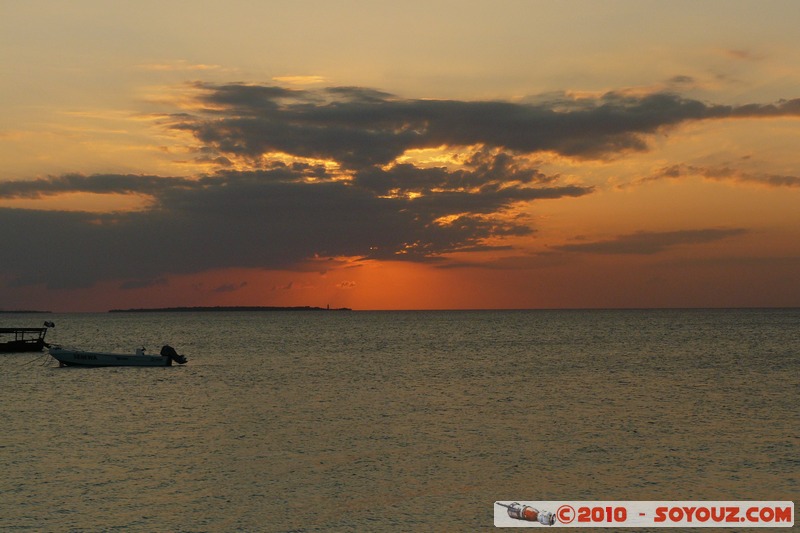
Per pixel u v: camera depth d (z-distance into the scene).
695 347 117.94
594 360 94.06
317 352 113.44
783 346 119.19
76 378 73.88
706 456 36.69
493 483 32.16
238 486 31.50
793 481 32.38
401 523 27.20
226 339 159.75
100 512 28.22
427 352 111.94
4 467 34.66
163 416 49.25
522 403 54.81
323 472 33.75
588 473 33.75
